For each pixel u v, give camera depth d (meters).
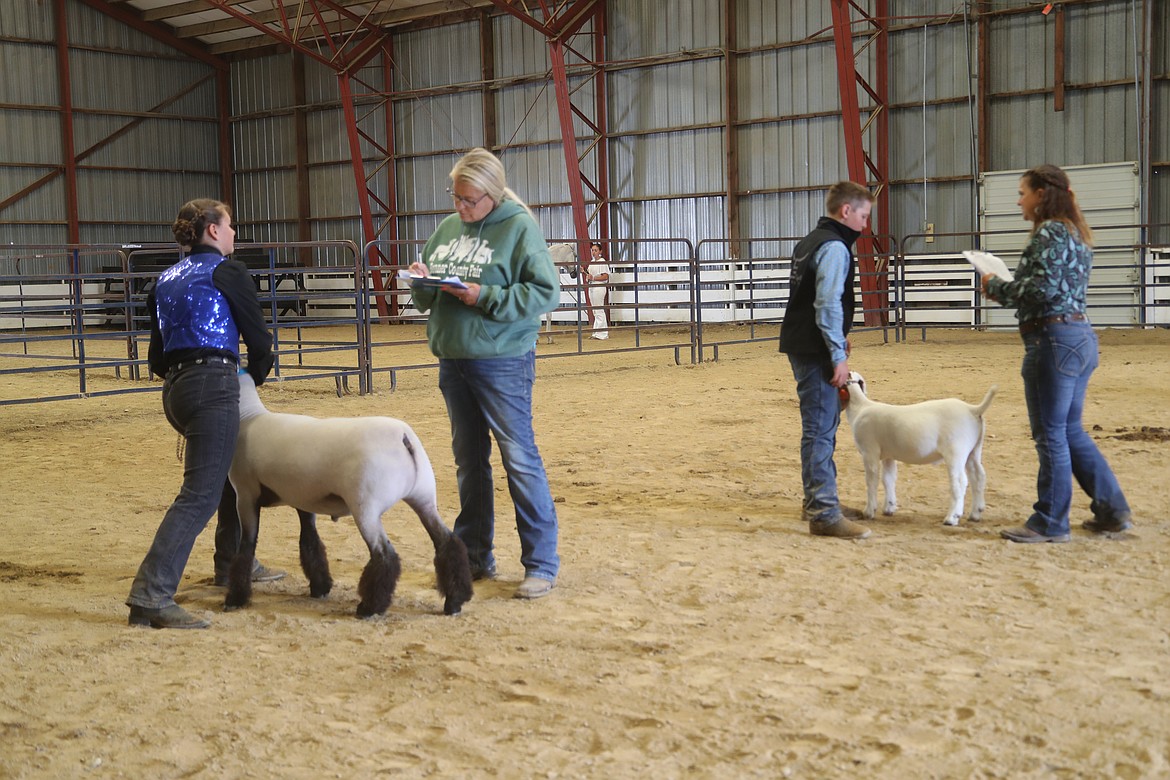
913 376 12.54
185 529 4.04
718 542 5.12
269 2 26.52
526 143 25.33
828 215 5.16
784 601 4.14
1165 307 18.89
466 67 25.95
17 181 26.62
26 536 5.63
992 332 20.05
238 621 4.09
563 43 22.16
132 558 5.16
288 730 3.03
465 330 4.23
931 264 21.12
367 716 3.12
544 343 19.81
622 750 2.83
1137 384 11.19
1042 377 4.79
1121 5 18.91
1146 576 4.34
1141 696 3.08
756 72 22.59
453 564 4.09
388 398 11.98
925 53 20.81
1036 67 19.83
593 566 4.75
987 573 4.45
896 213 21.52
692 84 23.20
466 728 3.01
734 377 13.30
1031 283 4.70
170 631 3.97
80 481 7.34
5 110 26.25
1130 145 19.12
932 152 20.97
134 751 2.91
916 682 3.24
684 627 3.86
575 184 22.53
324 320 13.23
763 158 22.73
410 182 27.20
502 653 3.63
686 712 3.07
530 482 4.34
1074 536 5.03
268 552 5.15
